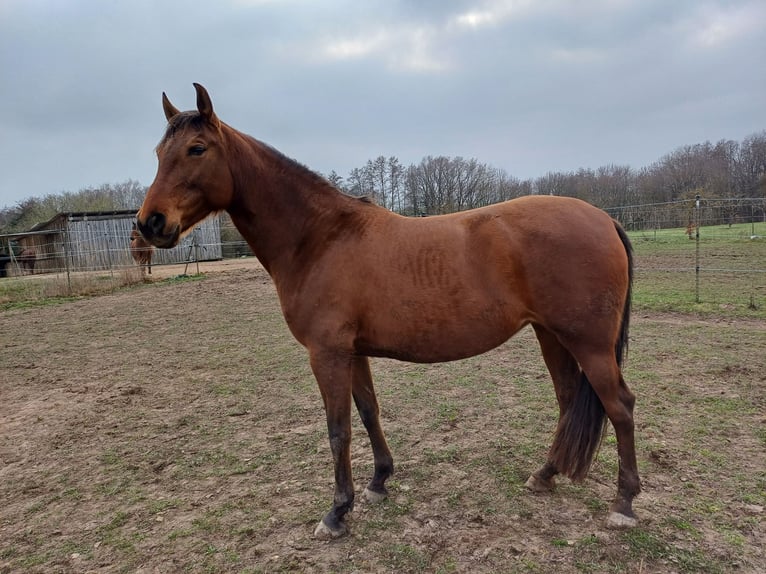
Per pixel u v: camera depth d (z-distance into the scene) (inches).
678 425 149.5
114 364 265.3
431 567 93.8
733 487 115.0
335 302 100.7
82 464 147.2
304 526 109.8
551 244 97.1
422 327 98.9
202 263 990.4
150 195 100.3
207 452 151.3
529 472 127.3
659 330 270.5
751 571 88.1
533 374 210.5
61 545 107.9
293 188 107.6
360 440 154.4
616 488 119.0
